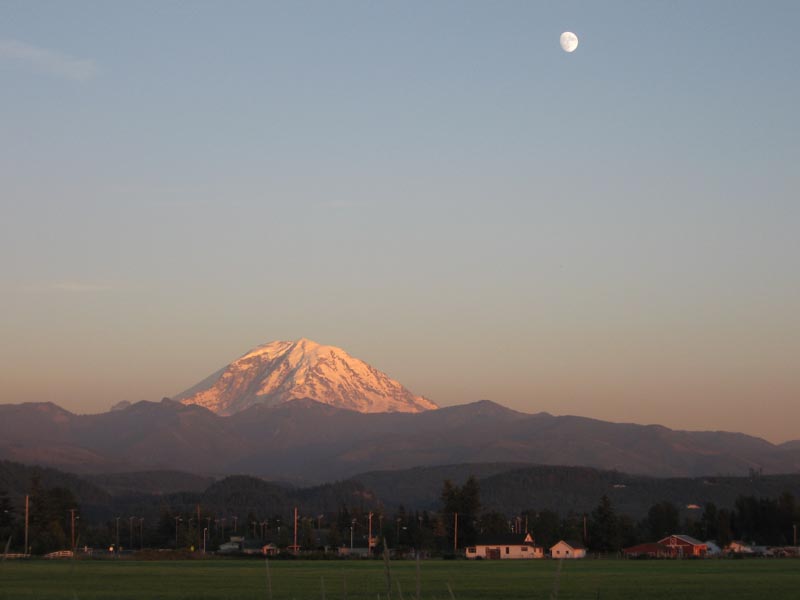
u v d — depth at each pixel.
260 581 75.88
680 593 64.50
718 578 83.69
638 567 111.31
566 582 77.56
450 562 133.38
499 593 64.06
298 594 59.88
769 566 113.31
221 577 82.25
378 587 66.50
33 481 164.88
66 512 175.62
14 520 165.12
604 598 60.19
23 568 93.50
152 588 67.69
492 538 167.75
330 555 147.12
